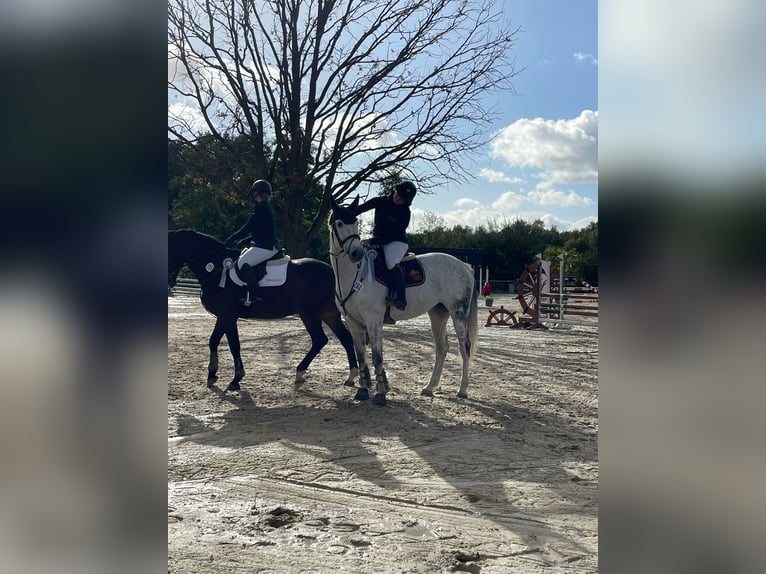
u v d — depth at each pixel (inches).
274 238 301.9
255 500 148.4
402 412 251.3
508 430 223.0
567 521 137.3
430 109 633.6
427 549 121.5
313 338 302.0
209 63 622.8
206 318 657.0
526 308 669.9
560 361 411.2
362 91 633.6
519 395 291.6
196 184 759.1
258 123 657.6
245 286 290.7
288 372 345.1
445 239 1987.0
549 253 1256.8
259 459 182.4
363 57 641.6
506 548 122.4
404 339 527.5
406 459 184.2
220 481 162.2
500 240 1784.0
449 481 164.4
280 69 648.4
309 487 158.6
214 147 668.7
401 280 267.0
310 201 869.2
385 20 629.0
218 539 124.6
